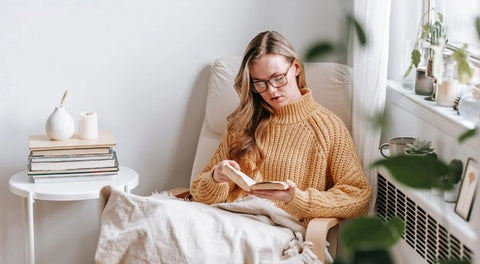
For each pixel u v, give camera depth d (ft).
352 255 1.49
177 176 9.36
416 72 7.41
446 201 6.10
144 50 8.93
